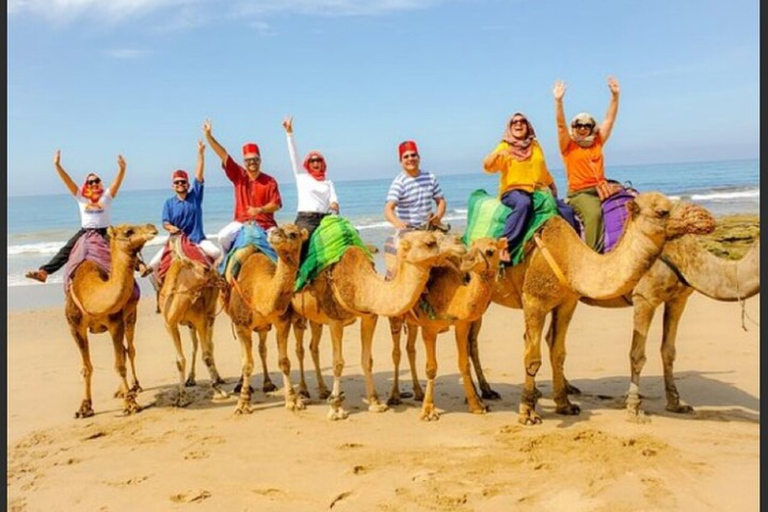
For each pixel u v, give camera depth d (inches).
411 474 269.4
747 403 342.0
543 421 323.9
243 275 353.7
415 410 354.6
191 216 407.5
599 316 568.4
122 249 342.0
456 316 310.8
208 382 432.8
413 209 366.6
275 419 347.3
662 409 335.9
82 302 351.3
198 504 252.8
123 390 368.8
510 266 324.2
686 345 455.8
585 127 332.5
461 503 243.9
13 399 403.5
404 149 362.6
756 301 577.9
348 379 427.5
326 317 346.9
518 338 507.8
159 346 537.6
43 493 268.8
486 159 332.5
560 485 252.7
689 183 2284.7
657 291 306.2
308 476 272.7
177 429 336.8
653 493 242.8
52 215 2154.3
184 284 368.5
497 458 280.4
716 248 652.7
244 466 285.6
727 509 230.5
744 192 1764.3
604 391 373.7
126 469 288.0
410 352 374.6
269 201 397.1
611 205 318.7
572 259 301.7
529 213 317.4
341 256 334.3
